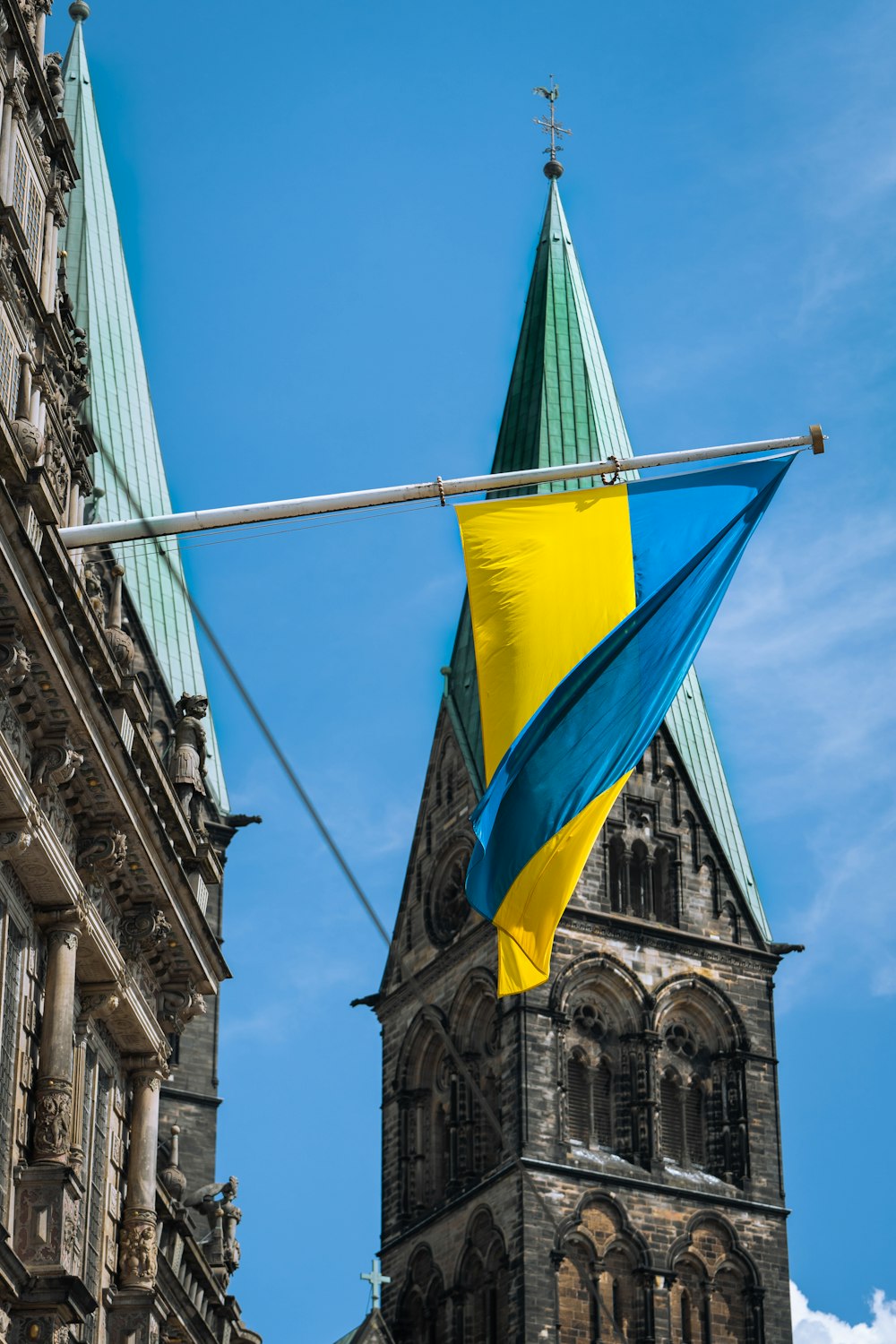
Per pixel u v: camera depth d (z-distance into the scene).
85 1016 61.25
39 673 56.12
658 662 62.84
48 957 58.47
